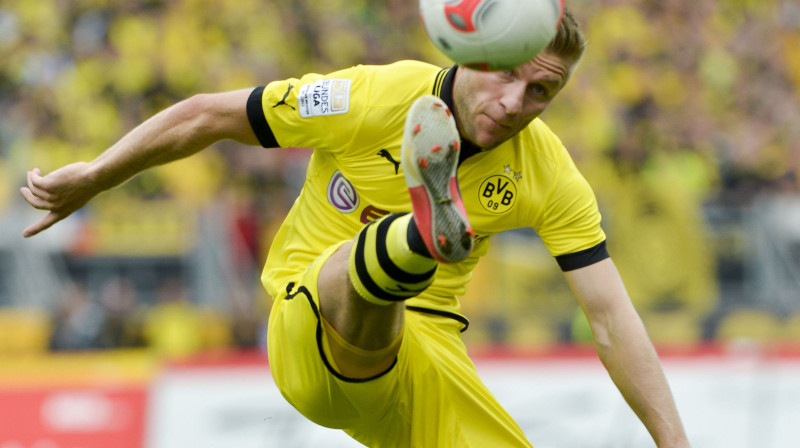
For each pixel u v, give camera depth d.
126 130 37.72
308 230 12.17
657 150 44.69
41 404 25.73
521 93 10.22
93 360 27.84
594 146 42.81
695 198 37.06
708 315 34.00
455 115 10.95
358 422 12.07
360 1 45.09
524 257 32.34
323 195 11.96
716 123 47.75
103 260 30.77
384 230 9.91
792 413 29.64
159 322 30.31
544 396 27.88
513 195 11.55
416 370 11.87
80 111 37.69
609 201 34.53
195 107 11.53
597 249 11.87
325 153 11.77
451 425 11.89
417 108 9.16
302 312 11.03
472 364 12.44
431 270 9.84
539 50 9.64
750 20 53.94
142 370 27.03
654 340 33.41
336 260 10.69
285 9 43.03
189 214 31.48
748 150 46.59
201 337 30.39
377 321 10.52
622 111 46.00
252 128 11.49
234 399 26.50
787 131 49.53
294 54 42.12
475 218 11.58
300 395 11.74
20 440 25.44
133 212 31.33
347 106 11.16
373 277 9.96
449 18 9.55
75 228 30.73
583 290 11.86
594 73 47.00
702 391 29.14
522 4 9.40
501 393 27.72
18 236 30.31
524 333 31.75
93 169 11.77
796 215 36.06
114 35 40.00
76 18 40.53
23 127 36.94
